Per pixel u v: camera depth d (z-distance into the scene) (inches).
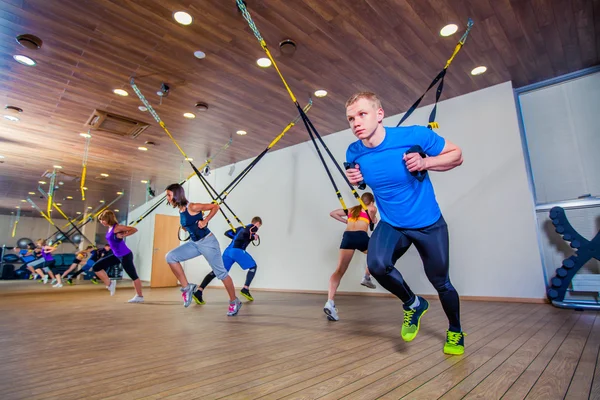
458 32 120.4
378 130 58.3
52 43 121.0
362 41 123.7
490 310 117.3
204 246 115.7
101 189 343.9
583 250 128.3
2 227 517.7
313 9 107.3
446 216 164.4
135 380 47.8
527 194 145.8
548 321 93.7
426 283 163.6
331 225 208.1
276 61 135.0
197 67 138.1
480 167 158.7
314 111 180.9
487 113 159.6
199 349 66.1
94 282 334.6
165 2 103.3
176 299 177.3
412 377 47.5
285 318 106.3
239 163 271.6
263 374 49.9
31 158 244.4
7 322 101.9
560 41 127.4
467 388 42.7
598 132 143.2
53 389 44.3
